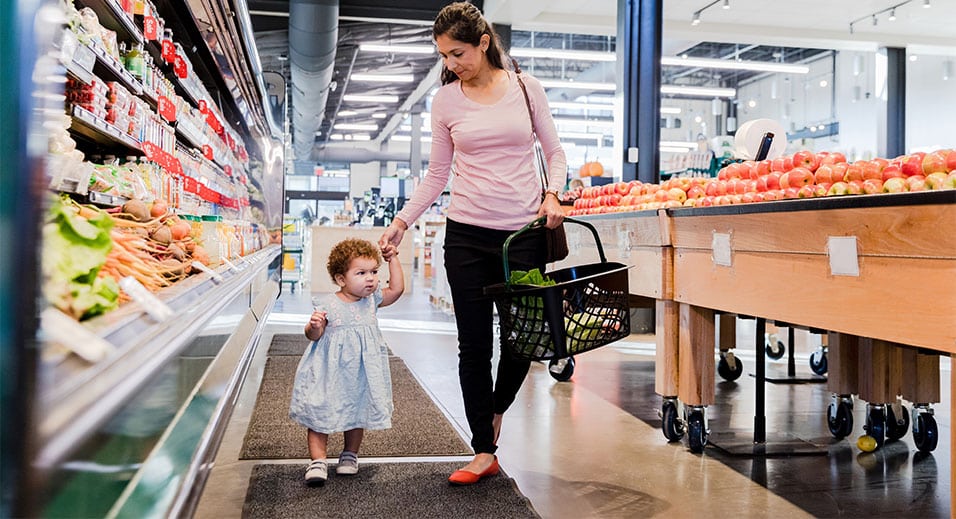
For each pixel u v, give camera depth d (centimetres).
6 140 66
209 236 291
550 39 1605
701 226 298
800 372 525
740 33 1142
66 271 101
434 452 307
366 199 1934
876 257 199
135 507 88
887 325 195
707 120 2216
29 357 64
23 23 68
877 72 1222
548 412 392
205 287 192
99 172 235
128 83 287
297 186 3388
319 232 1291
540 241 268
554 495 260
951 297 174
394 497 249
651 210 338
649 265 344
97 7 278
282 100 844
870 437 326
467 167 267
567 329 218
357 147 2880
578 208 509
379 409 266
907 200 187
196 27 416
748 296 265
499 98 265
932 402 321
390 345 644
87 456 73
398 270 282
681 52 1605
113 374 80
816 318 226
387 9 1050
